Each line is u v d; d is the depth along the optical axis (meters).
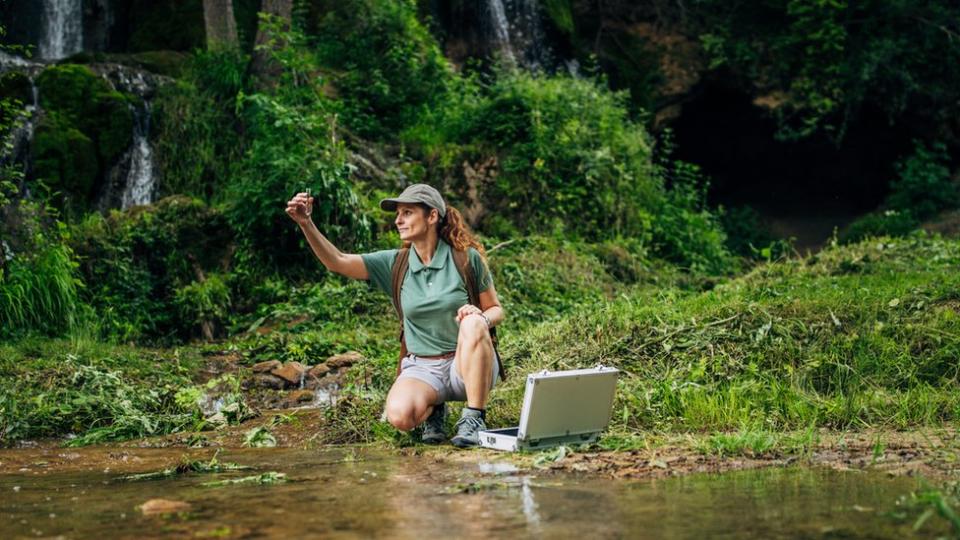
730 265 16.06
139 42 16.33
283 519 3.24
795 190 21.59
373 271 5.20
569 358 6.62
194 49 15.21
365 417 5.75
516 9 18.38
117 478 4.43
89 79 12.89
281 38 14.12
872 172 21.17
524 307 10.71
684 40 19.80
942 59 19.84
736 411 5.36
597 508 3.31
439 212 5.08
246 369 8.27
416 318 5.12
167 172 13.13
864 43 19.52
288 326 10.21
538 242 13.22
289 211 4.95
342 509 3.39
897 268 9.88
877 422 5.40
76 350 8.12
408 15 15.84
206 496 3.75
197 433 6.17
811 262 10.38
